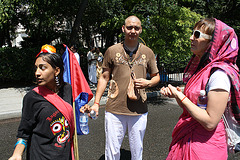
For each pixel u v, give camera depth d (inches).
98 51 363.6
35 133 60.2
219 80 53.1
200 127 58.4
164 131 171.2
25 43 542.9
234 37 56.8
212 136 57.3
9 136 166.6
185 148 59.6
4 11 281.4
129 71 93.6
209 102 53.8
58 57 63.4
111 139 96.7
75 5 408.8
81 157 130.9
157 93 300.4
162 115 215.2
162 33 265.1
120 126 96.7
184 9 263.4
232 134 59.6
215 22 58.3
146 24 262.7
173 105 254.4
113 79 95.3
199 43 59.9
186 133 60.3
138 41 105.0
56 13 418.3
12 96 284.7
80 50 406.6
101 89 98.7
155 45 266.4
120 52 93.7
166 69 374.3
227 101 53.8
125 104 93.7
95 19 497.7
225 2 548.1
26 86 348.2
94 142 152.6
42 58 60.2
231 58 56.1
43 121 59.1
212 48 57.7
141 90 95.2
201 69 61.2
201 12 518.9
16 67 343.9
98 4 463.8
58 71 63.2
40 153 59.7
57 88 66.4
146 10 283.7
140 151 100.8
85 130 85.4
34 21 463.2
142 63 96.0
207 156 56.4
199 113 54.0
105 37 616.1
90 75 363.6
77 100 83.7
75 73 86.6
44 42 534.3
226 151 59.1
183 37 274.4
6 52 334.6
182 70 419.5
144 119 97.9
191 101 59.2
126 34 91.7
